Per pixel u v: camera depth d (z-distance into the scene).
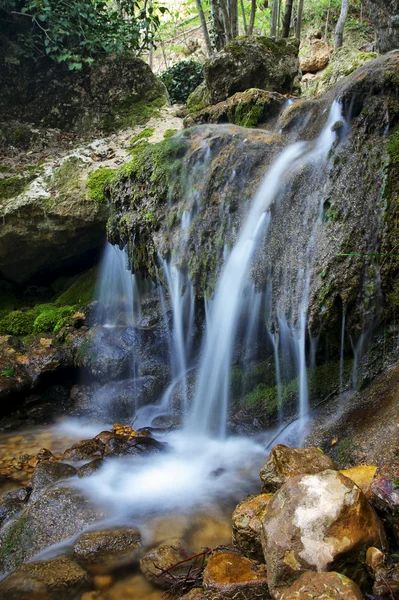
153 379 4.28
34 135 5.85
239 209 3.62
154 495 2.74
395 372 2.74
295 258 3.00
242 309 3.46
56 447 3.73
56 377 4.59
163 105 6.22
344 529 1.70
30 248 5.33
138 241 4.29
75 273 5.89
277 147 3.83
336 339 2.96
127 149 5.53
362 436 2.48
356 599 1.47
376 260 2.63
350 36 10.59
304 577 1.60
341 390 3.06
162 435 3.67
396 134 2.77
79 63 5.91
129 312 4.96
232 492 2.76
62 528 2.48
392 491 1.81
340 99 3.28
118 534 2.33
